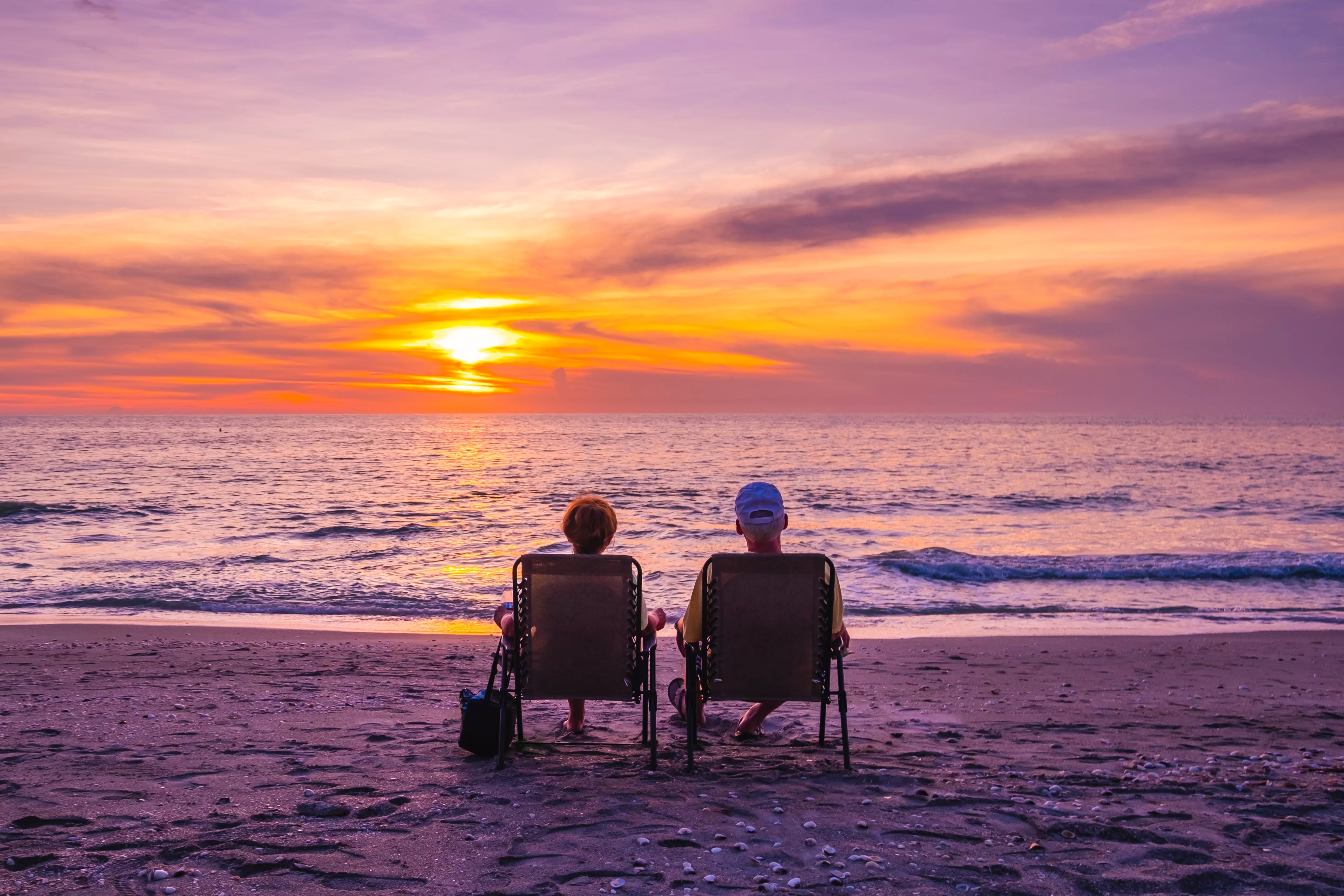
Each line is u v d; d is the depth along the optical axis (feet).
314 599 41.50
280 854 9.55
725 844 9.84
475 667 24.40
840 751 14.76
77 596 41.39
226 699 18.80
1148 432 436.76
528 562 13.20
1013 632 34.78
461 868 9.17
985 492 120.26
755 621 13.20
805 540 73.31
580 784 12.25
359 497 106.83
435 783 12.32
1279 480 141.49
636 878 8.92
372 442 297.74
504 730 13.23
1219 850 9.84
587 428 523.70
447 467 171.42
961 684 22.90
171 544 66.44
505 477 145.18
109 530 74.84
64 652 25.67
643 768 13.23
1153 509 99.30
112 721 16.37
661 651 27.86
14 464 171.42
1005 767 13.67
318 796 11.64
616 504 101.40
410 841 9.94
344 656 25.88
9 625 33.14
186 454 216.13
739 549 64.18
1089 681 23.41
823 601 13.19
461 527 77.20
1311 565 50.98
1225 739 16.26
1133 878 8.99
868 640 31.35
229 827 10.42
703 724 16.87
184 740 14.87
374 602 40.83
